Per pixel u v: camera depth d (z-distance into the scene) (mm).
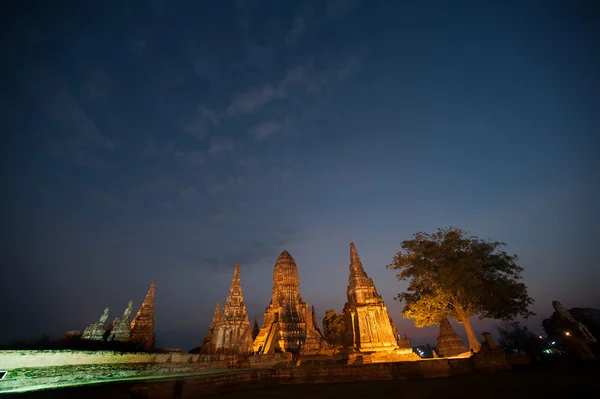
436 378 21672
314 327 87875
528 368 23500
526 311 33875
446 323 42312
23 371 26578
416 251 37406
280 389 19797
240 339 62750
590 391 13273
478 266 33375
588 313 44656
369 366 23328
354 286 48500
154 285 63875
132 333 57156
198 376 18766
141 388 15859
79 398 14039
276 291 92250
